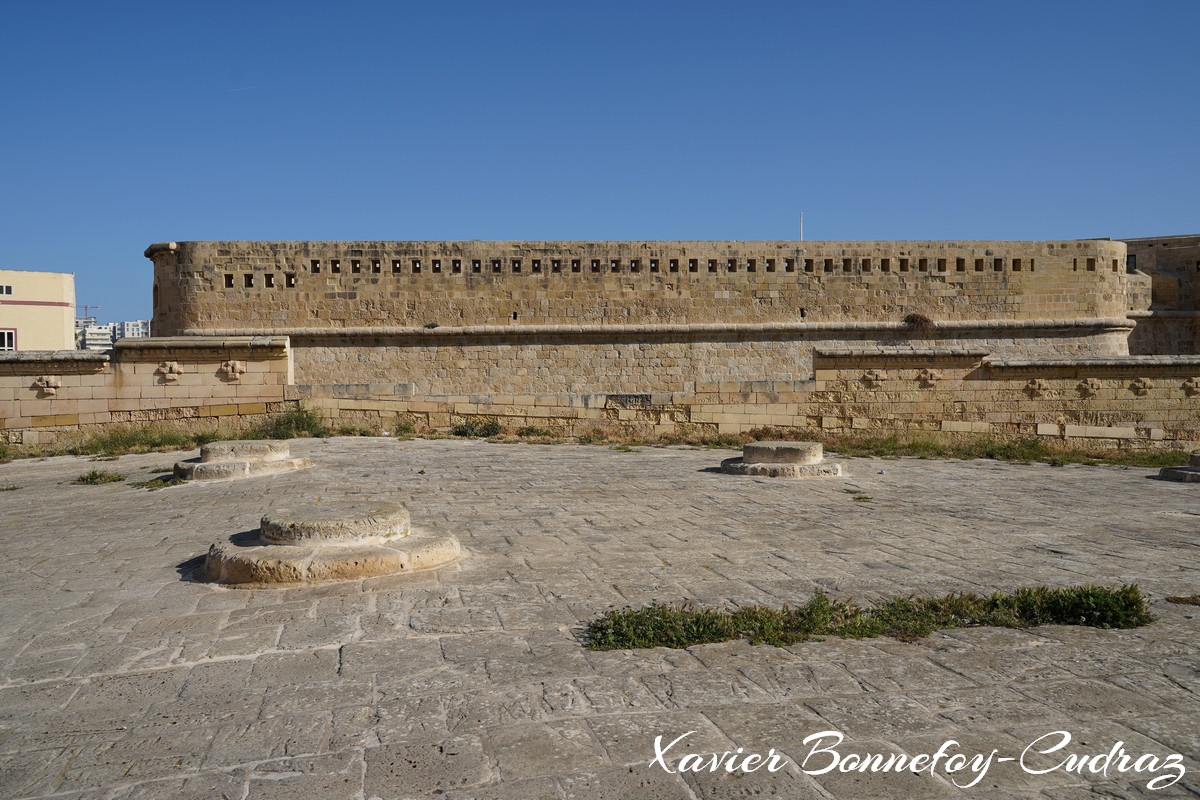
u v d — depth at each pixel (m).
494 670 5.32
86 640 6.09
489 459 16.55
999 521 10.59
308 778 4.04
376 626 6.20
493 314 33.50
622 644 5.73
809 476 14.33
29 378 19.45
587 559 8.30
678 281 33.94
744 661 5.45
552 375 33.53
